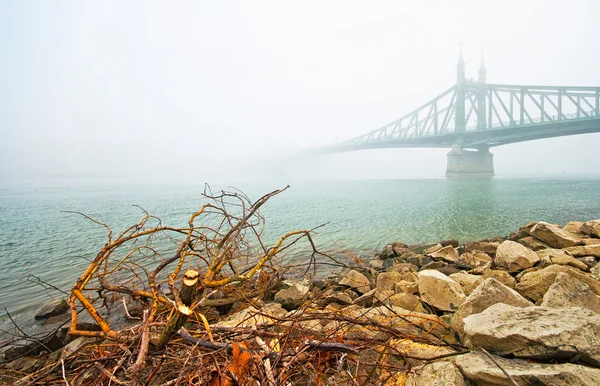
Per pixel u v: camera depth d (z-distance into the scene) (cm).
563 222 1667
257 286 459
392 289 562
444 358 266
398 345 294
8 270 918
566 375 204
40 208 2723
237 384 181
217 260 262
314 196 3831
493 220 1786
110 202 3253
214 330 244
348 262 963
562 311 256
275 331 289
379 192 4341
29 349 418
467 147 7762
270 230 1523
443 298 423
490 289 329
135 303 502
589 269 591
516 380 211
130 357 204
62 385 236
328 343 217
